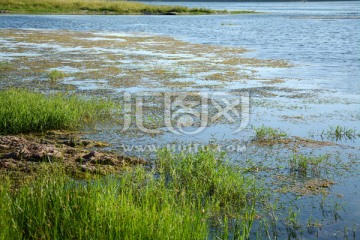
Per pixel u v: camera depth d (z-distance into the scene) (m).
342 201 7.07
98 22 44.84
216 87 15.32
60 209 5.72
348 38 32.72
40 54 22.38
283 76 17.69
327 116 12.07
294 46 27.91
